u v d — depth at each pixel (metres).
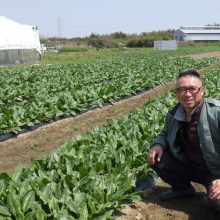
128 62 36.88
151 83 19.00
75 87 16.98
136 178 6.36
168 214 5.71
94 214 4.98
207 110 5.10
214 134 5.10
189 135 5.30
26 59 46.81
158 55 55.47
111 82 17.69
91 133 8.09
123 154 6.61
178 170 5.80
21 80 21.14
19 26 47.91
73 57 57.31
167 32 133.88
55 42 117.81
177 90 5.15
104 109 14.09
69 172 5.87
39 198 5.02
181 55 55.97
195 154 5.44
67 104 12.56
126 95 16.14
